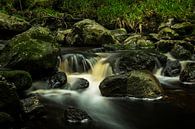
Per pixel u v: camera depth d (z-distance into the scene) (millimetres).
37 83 4238
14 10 8125
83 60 4867
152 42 6031
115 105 3803
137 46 5879
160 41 5707
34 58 4188
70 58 4844
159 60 4938
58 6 8289
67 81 4383
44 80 4324
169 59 5242
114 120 3418
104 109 3699
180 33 6379
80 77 4672
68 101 3898
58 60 4734
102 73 4773
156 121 3391
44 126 3213
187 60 5289
